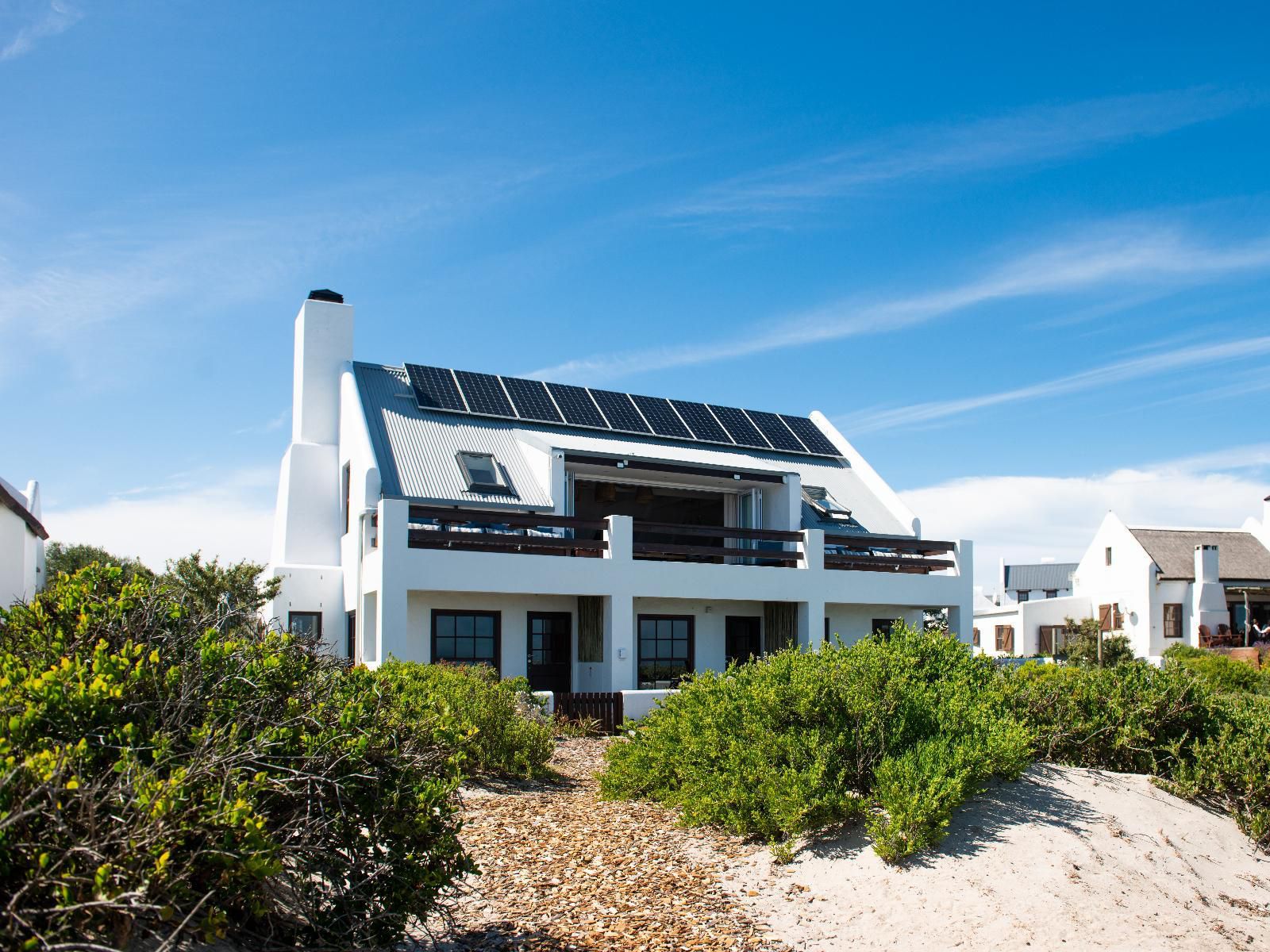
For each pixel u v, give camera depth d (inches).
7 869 158.4
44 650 220.8
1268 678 964.6
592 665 881.5
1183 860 333.4
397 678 262.7
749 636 1010.1
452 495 890.7
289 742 215.3
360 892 217.9
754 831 360.2
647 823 394.3
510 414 1047.6
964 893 290.0
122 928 165.6
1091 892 292.7
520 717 549.3
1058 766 415.2
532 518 855.7
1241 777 389.1
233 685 220.8
